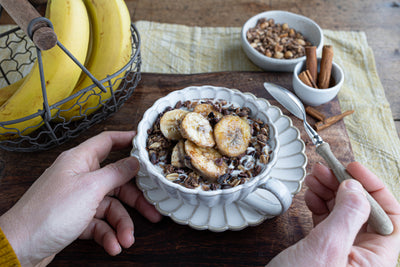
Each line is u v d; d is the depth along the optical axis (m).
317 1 0.68
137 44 0.51
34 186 0.37
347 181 0.34
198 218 0.38
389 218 0.35
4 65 0.56
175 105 0.42
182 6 0.67
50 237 0.35
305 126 0.43
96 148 0.40
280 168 0.41
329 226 0.32
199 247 0.39
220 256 0.39
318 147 0.39
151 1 0.67
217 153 0.37
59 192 0.36
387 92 0.56
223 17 0.65
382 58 0.60
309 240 0.33
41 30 0.34
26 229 0.35
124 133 0.42
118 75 0.45
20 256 0.35
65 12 0.41
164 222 0.40
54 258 0.39
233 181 0.36
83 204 0.36
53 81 0.41
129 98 0.49
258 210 0.38
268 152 0.38
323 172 0.39
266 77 0.51
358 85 0.55
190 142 0.37
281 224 0.40
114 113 0.48
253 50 0.55
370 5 0.67
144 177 0.41
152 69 0.58
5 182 0.43
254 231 0.40
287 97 0.46
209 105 0.40
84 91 0.42
